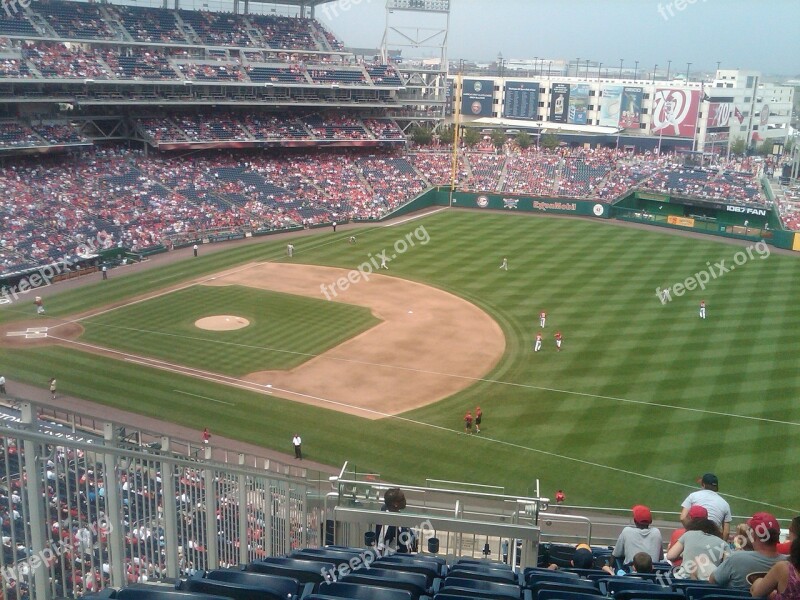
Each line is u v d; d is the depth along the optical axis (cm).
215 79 8869
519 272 6762
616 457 3494
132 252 6988
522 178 10194
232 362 4616
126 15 9062
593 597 945
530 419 3888
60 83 7706
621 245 7894
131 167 8362
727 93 14112
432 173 10338
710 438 3672
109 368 4469
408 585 945
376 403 4088
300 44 10344
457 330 5269
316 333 5162
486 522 1476
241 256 7175
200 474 1288
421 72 11438
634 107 14125
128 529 1066
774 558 1029
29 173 7506
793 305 5906
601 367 4591
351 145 10106
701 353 4822
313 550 1270
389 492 1538
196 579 841
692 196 8912
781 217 8369
